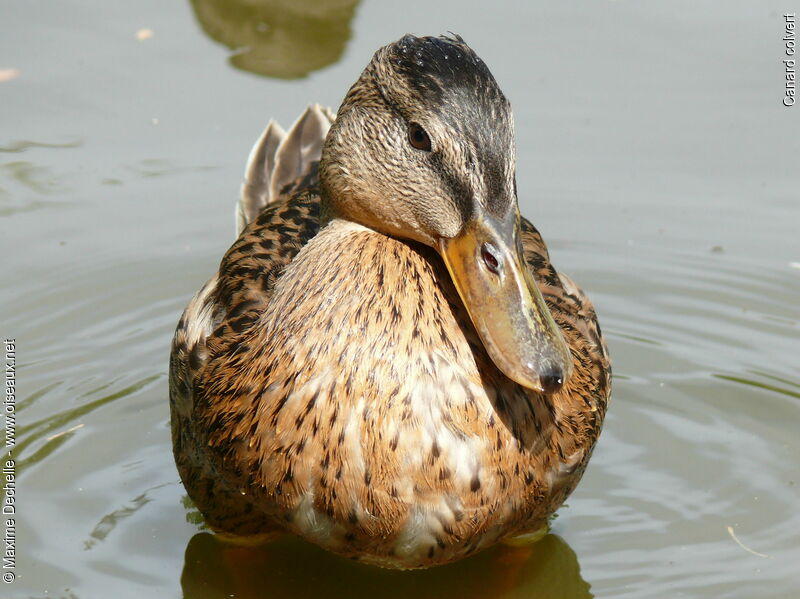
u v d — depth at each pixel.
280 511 8.11
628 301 12.80
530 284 7.64
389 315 7.73
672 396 11.55
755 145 14.39
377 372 7.65
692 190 13.93
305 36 16.12
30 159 14.22
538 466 8.06
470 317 7.70
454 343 7.77
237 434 8.09
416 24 16.27
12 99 15.01
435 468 7.69
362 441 7.66
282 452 7.85
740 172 14.10
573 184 14.02
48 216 13.57
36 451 10.70
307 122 12.98
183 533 9.80
